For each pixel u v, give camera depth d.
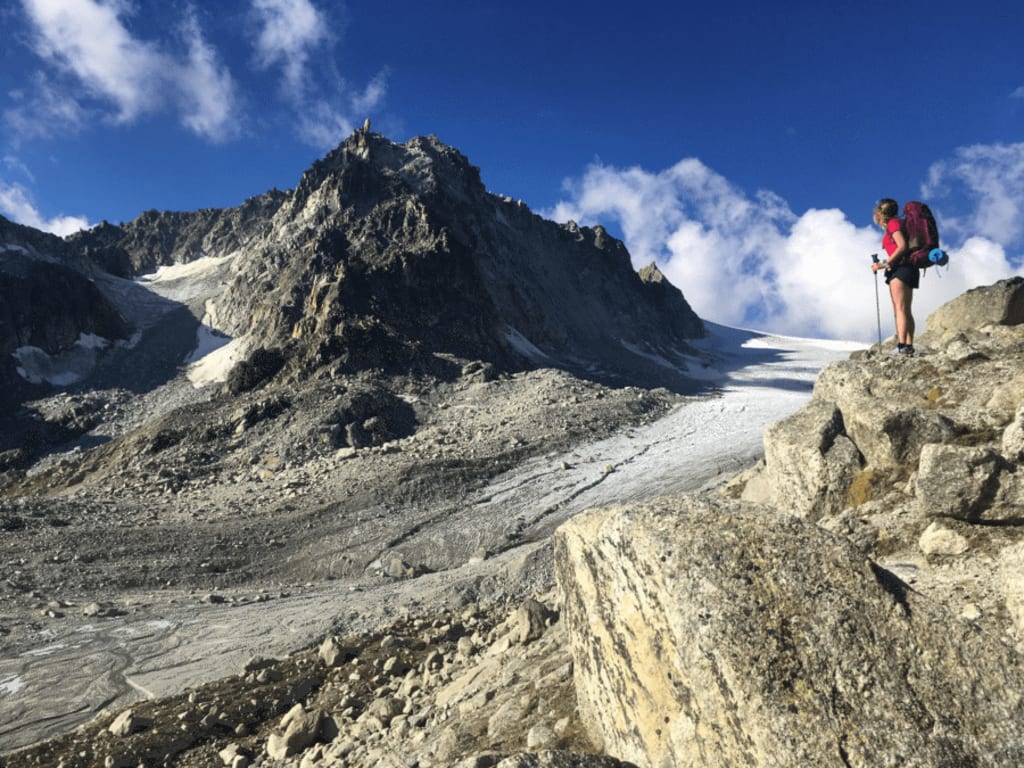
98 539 44.22
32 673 25.44
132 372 120.06
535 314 157.50
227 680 18.81
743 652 4.05
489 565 38.19
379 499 54.03
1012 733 3.70
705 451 66.00
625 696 5.02
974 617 5.58
